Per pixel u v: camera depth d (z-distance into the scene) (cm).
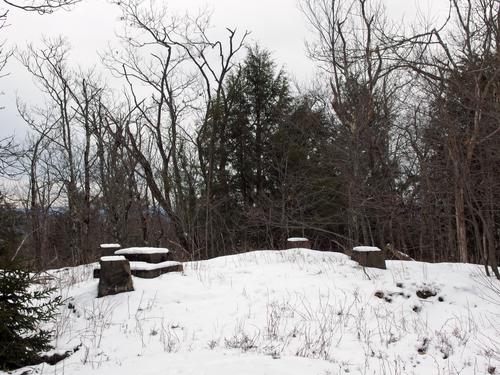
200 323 704
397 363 599
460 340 668
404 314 756
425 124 1312
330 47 1688
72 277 939
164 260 957
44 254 1812
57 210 2269
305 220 1944
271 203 1944
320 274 916
